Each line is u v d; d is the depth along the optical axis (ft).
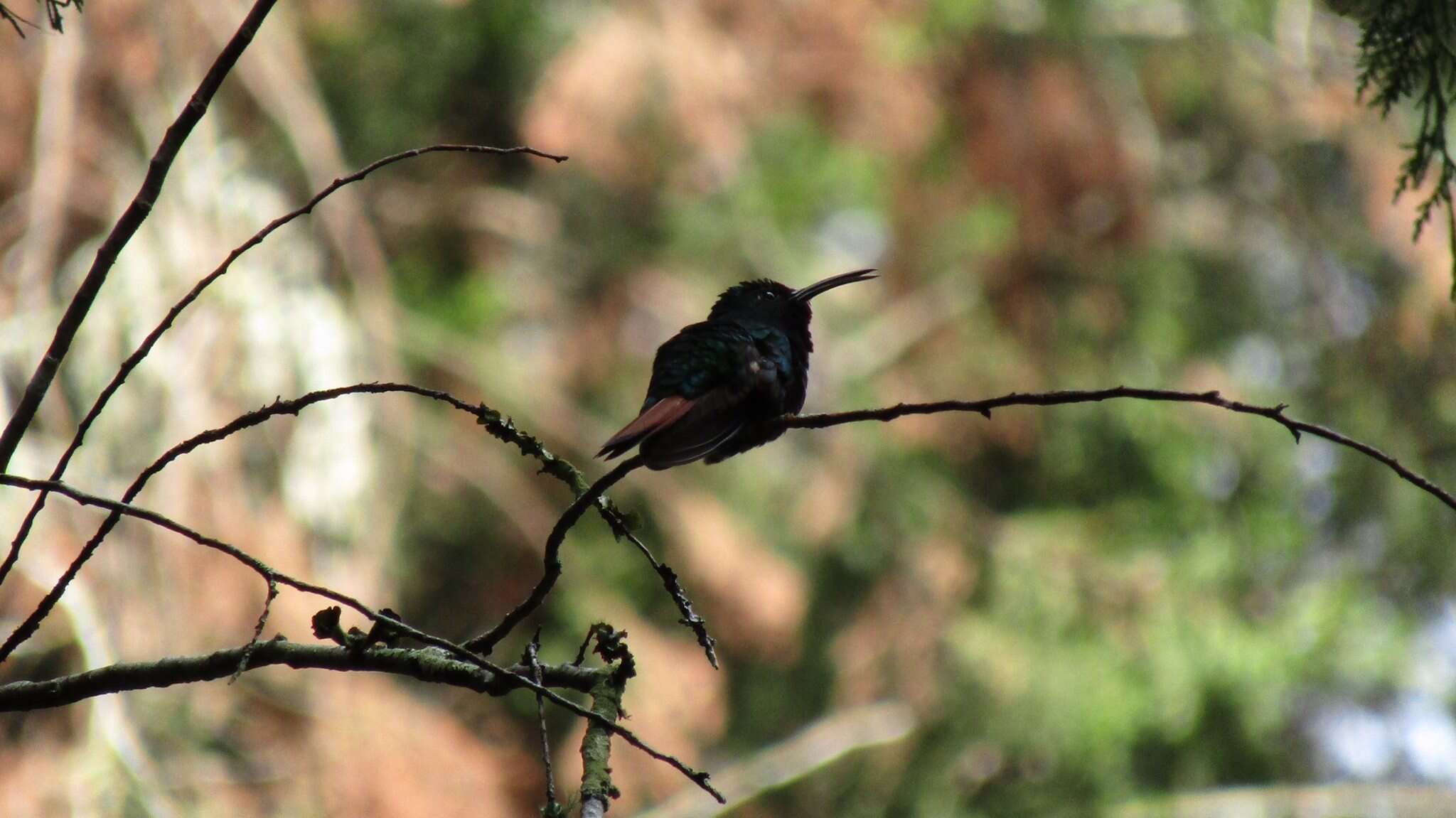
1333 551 53.26
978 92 49.98
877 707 56.08
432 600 50.55
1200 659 52.34
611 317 54.03
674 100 46.60
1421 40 14.61
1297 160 55.06
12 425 11.60
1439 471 50.16
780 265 55.72
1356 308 53.01
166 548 32.96
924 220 53.72
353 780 33.86
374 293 42.34
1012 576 55.21
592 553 50.75
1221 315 55.77
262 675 34.01
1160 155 55.98
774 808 56.49
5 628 31.09
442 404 49.85
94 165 39.32
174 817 30.68
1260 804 50.60
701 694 47.39
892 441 56.29
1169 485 56.49
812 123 55.62
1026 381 55.67
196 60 40.50
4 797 30.14
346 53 54.39
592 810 11.21
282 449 36.58
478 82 56.44
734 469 54.95
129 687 12.19
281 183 43.37
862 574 57.36
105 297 35.73
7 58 38.75
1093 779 52.34
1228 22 55.52
